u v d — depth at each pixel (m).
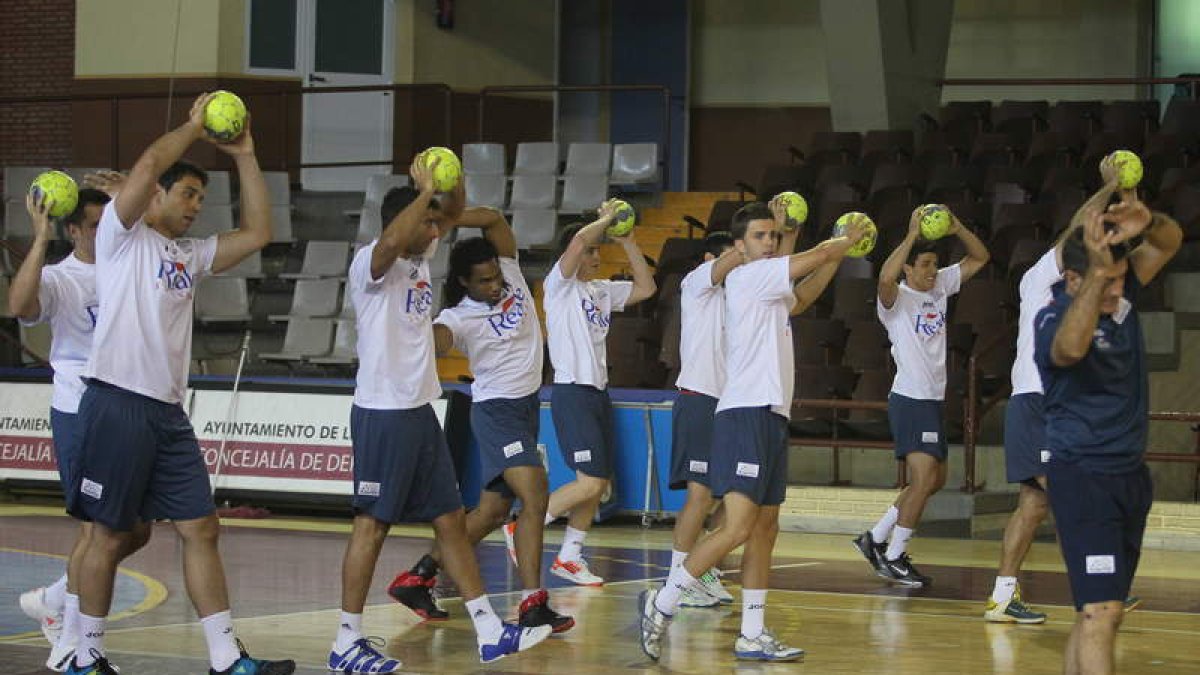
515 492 17.31
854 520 29.19
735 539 15.27
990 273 36.16
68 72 47.72
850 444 29.97
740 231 15.86
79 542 14.62
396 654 15.62
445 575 21.89
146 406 13.34
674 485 19.45
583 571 21.23
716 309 19.25
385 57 48.03
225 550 24.72
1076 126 42.81
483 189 42.88
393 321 14.68
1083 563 12.23
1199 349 34.47
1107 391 12.19
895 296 21.55
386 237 14.20
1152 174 38.97
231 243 13.86
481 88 49.88
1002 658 15.77
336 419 30.58
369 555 14.70
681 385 19.42
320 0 47.22
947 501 29.16
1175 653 16.47
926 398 21.61
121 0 46.72
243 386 31.30
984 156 41.38
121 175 15.11
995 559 25.20
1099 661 12.12
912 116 42.78
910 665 15.34
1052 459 12.42
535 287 40.59
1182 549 27.61
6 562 22.67
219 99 13.48
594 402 20.91
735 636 17.12
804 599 20.19
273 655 15.47
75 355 14.86
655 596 15.39
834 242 15.22
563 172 45.56
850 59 41.22
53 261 38.62
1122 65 48.94
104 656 13.77
